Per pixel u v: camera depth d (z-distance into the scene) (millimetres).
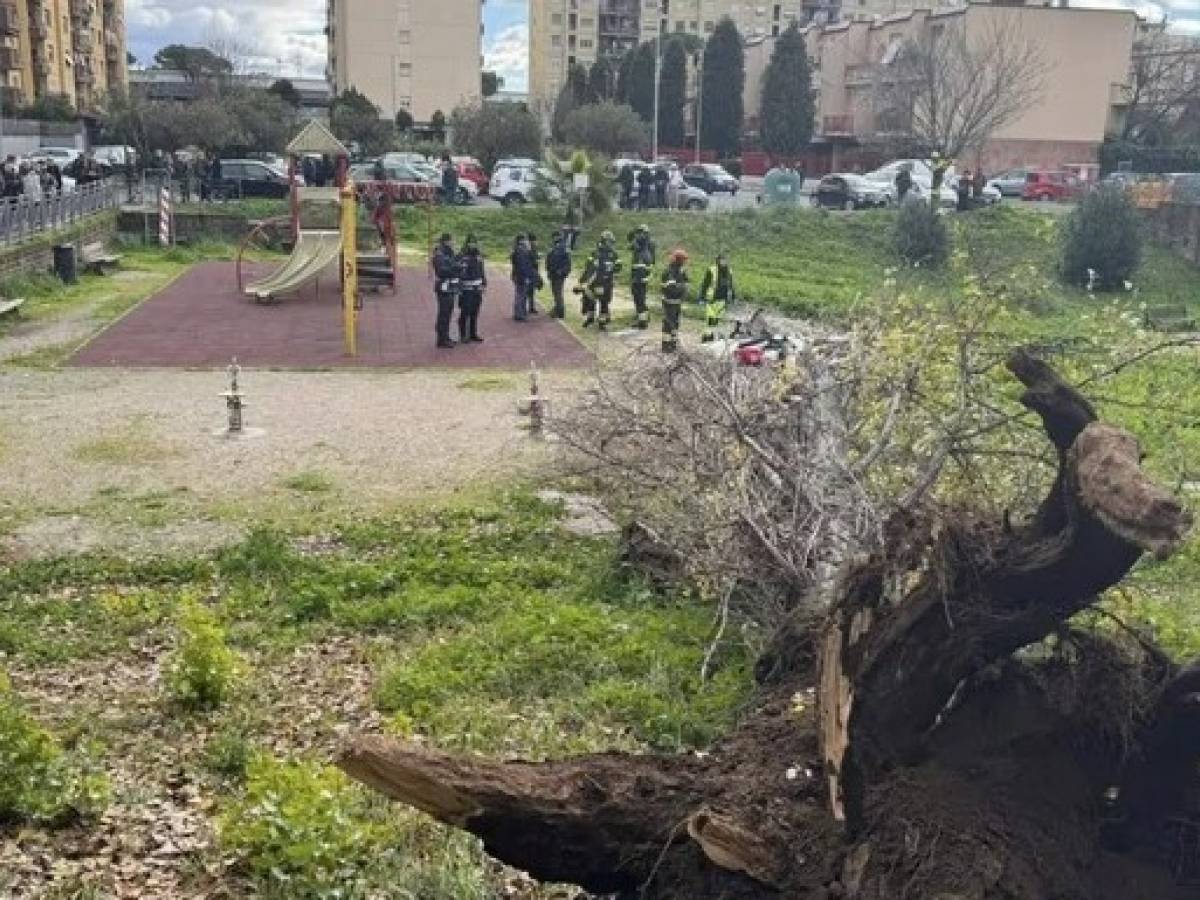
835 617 5027
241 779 7082
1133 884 4793
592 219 37594
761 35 92312
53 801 6527
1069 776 4871
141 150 47469
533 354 21141
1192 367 17469
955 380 7766
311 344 21828
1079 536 4266
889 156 54219
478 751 7309
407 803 4746
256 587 10328
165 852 6254
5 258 25344
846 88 67312
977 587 4660
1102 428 4238
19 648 9000
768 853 4621
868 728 4836
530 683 8398
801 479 7895
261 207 38469
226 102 52031
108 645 9117
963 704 5012
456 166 46406
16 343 21172
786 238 37062
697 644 8914
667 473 9562
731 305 24297
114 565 10758
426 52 92125
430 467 14203
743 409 8992
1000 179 48062
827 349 9289
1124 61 54625
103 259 30844
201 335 22453
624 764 5062
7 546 11320
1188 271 34969
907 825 4543
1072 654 5047
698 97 68500
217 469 13969
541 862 4824
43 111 63344
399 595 10070
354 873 5902
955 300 9070
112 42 88562
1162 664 5094
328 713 7992
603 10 108188
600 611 9609
